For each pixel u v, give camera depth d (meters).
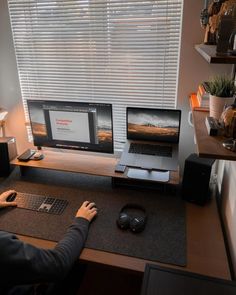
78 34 1.85
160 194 1.56
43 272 0.95
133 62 1.83
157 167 1.50
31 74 2.06
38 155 1.84
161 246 1.18
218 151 0.80
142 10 1.69
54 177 1.77
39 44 1.95
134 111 1.58
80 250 1.14
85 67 1.93
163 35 1.71
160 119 1.56
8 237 0.92
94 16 1.77
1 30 1.95
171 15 1.65
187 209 1.43
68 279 1.17
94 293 1.52
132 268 1.07
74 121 1.66
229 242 1.25
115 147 2.10
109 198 1.53
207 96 1.32
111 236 1.24
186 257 1.12
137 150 1.61
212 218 1.36
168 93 1.86
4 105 2.20
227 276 1.04
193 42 1.64
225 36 0.89
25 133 2.27
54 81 2.04
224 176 1.48
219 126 0.95
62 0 1.79
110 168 1.70
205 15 1.27
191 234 1.26
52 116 1.68
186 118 1.84
